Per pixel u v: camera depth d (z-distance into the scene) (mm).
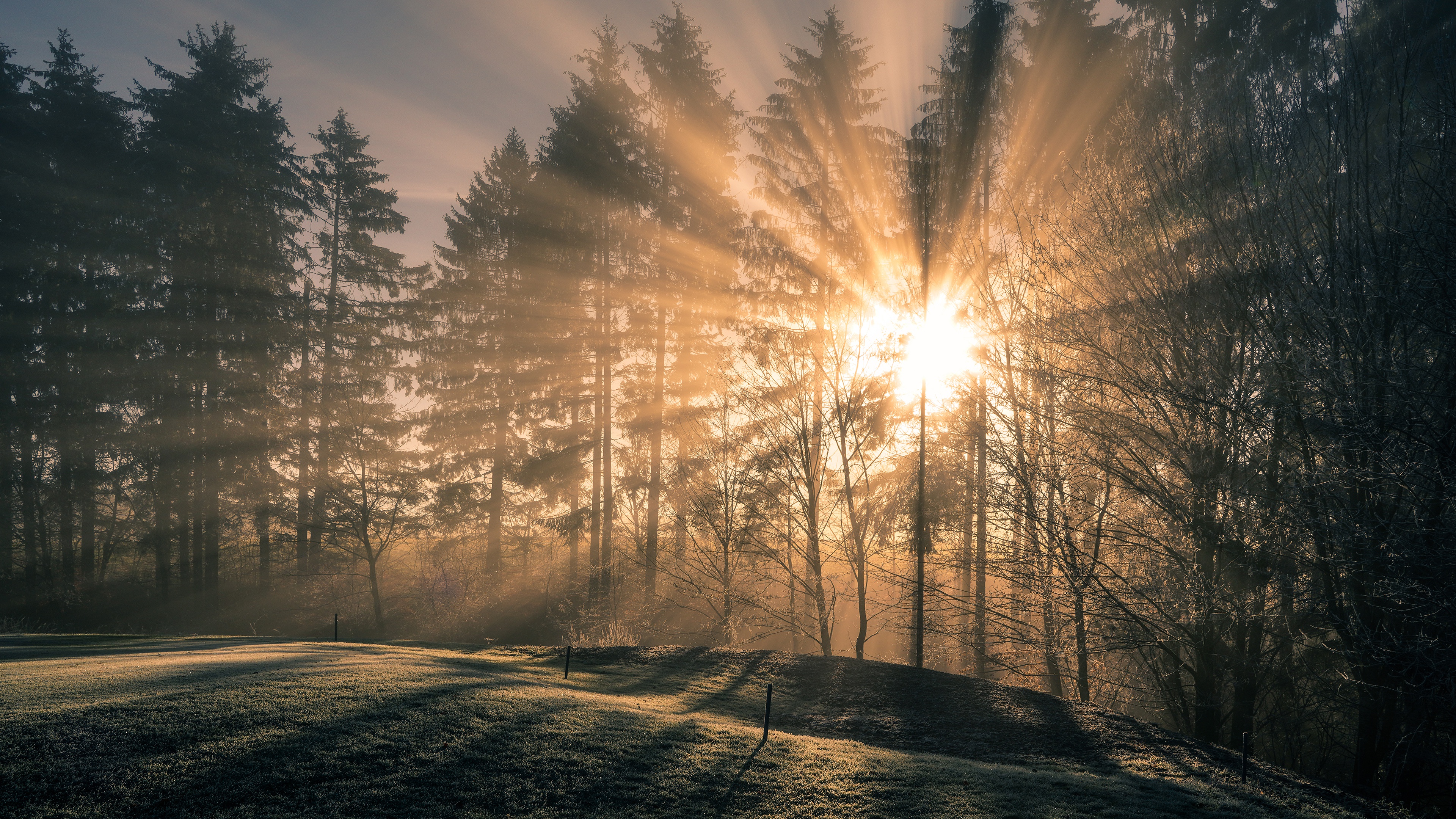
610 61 29594
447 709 10305
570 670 16047
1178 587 15617
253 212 31797
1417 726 13125
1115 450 17734
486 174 32750
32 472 29344
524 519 31234
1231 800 9047
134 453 29406
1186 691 19031
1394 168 13633
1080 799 8648
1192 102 17547
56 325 29062
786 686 15594
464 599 29016
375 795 7688
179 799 7340
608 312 29516
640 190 28406
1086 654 19094
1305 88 15453
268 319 31141
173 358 29453
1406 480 12391
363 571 32844
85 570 30062
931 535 21922
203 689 10367
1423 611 12766
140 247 29188
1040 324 18531
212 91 31078
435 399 32625
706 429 27000
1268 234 14664
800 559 28062
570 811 7656
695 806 7922
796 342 24719
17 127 30125
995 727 12984
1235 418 14883
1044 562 19656
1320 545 13758
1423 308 12984
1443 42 14148
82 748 8117
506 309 30953
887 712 13859
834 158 25938
